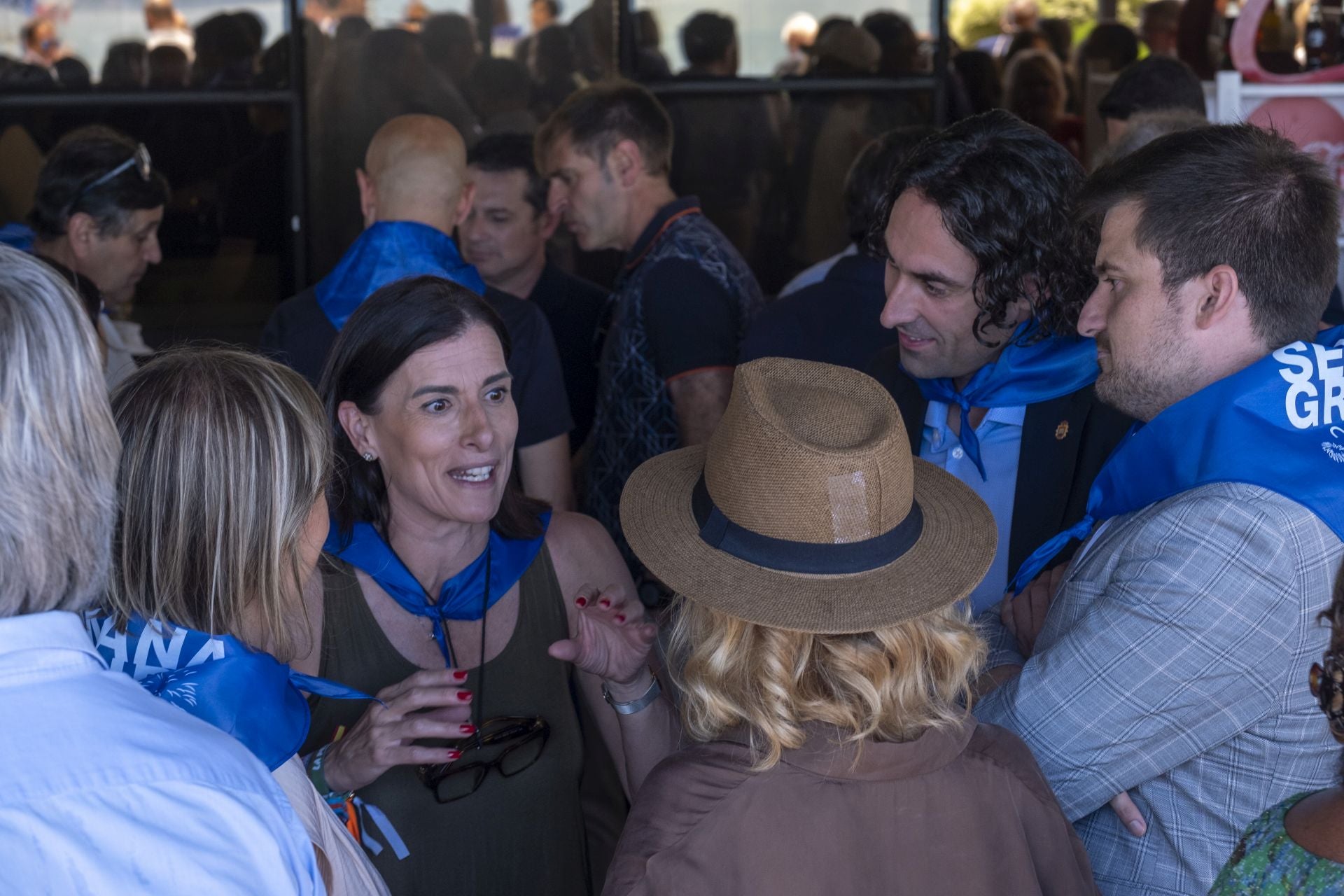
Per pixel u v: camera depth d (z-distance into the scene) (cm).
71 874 96
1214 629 156
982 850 138
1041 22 459
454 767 188
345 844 143
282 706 137
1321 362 158
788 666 137
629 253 315
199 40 403
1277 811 131
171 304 416
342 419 193
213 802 104
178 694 131
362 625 191
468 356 187
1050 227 198
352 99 416
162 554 133
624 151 313
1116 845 172
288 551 138
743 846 134
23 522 100
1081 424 212
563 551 205
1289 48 355
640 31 418
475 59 416
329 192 420
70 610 107
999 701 172
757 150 427
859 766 135
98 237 321
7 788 96
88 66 397
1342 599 126
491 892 193
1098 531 179
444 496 188
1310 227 160
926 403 228
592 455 312
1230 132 165
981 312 205
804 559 141
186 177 411
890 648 137
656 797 138
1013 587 201
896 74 425
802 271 434
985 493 220
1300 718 160
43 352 100
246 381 137
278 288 424
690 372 285
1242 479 157
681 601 150
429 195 279
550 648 175
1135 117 304
